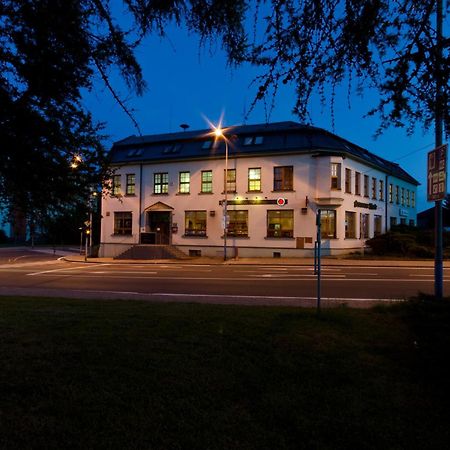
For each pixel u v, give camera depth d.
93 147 3.95
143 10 3.44
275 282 15.19
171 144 32.16
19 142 3.42
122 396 3.79
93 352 5.07
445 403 3.64
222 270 20.59
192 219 30.52
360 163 30.34
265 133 28.92
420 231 31.81
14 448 2.96
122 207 32.72
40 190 3.74
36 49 3.32
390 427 3.23
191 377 4.25
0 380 4.17
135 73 3.71
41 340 5.63
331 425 3.25
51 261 29.45
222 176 29.56
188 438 3.06
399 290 12.89
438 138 5.50
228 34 3.57
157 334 5.93
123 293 12.11
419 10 3.39
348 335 5.84
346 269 20.88
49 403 3.64
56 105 3.68
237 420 3.34
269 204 28.19
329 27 3.43
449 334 5.03
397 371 4.41
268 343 5.43
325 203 26.70
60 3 3.25
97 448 2.95
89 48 3.55
